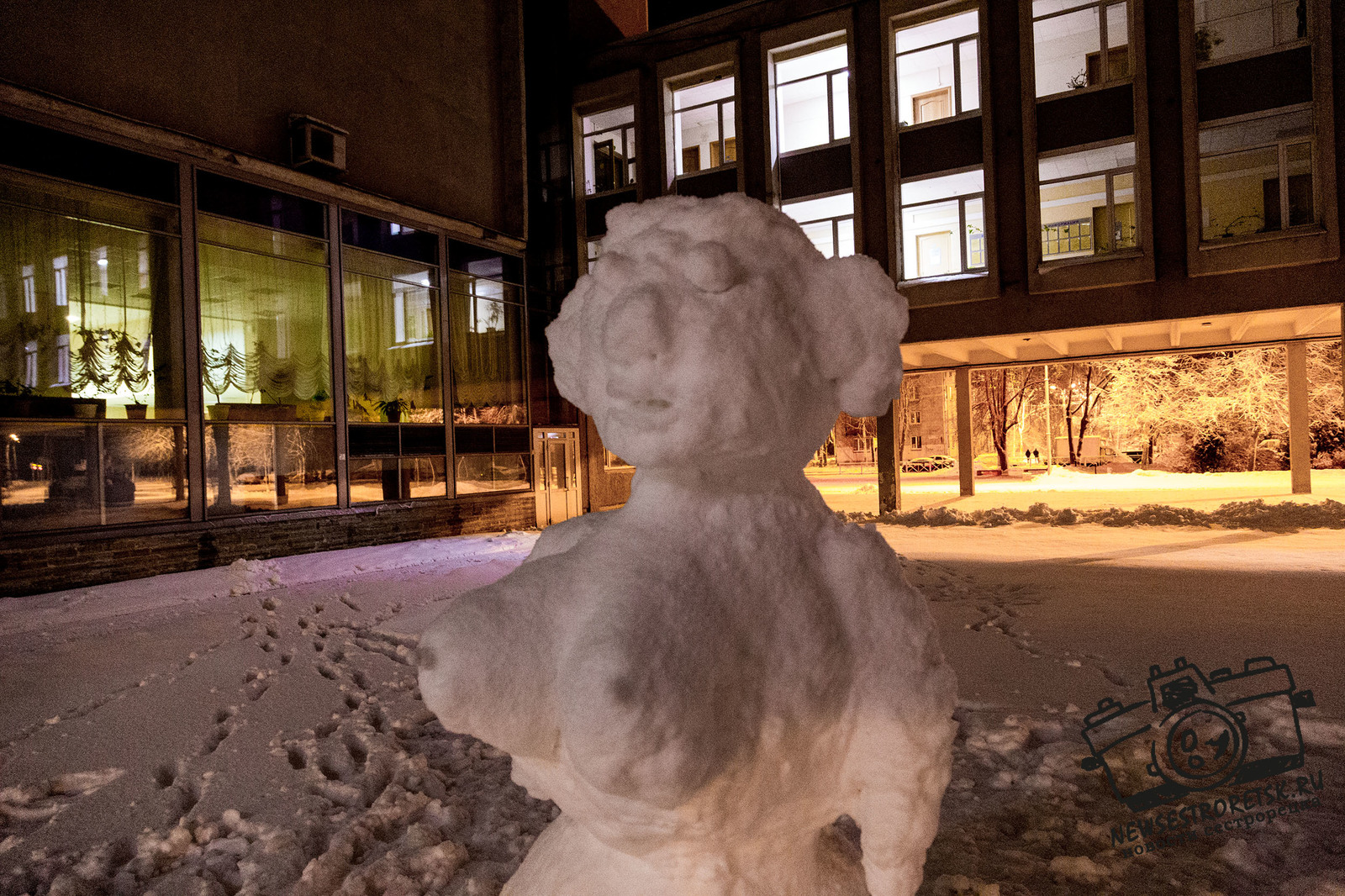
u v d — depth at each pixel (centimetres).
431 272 1449
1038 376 3042
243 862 288
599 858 138
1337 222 1190
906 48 1531
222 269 1091
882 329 126
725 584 118
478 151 1599
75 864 290
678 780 103
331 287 1242
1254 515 1203
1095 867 258
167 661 568
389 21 1404
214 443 1078
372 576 967
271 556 1115
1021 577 815
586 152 1878
